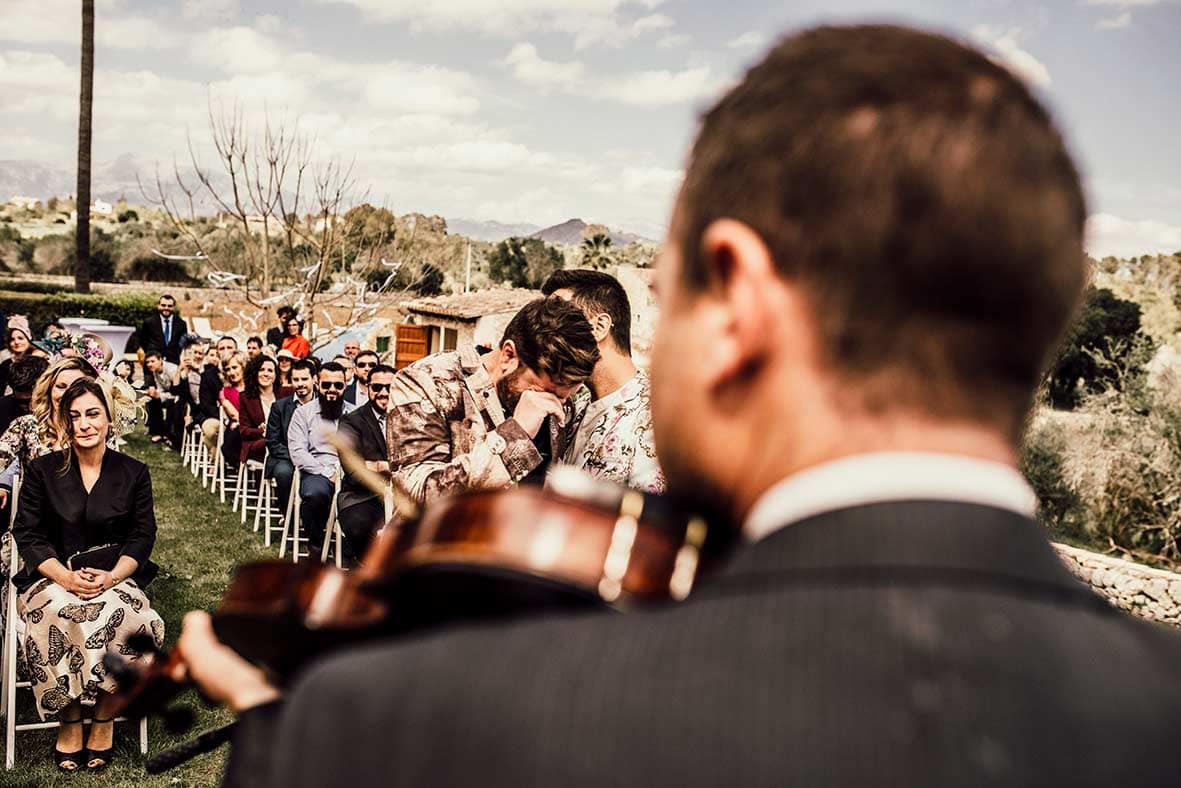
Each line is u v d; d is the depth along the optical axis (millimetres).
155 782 4629
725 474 620
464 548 813
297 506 8117
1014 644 502
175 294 28125
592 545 793
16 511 4996
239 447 10516
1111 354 13336
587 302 3109
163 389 14438
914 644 498
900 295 549
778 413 583
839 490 557
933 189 543
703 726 491
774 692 494
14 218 67375
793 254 569
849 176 554
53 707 4602
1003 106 563
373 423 6750
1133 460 12383
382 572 932
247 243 24375
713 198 604
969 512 541
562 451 3230
